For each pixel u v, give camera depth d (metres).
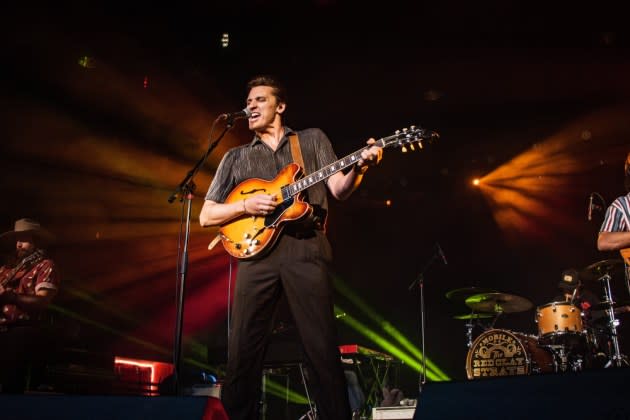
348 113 9.70
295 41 8.21
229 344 2.84
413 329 10.86
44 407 2.02
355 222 11.55
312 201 2.97
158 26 7.60
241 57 8.38
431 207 11.23
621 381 1.64
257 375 2.84
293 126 9.86
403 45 8.35
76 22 7.13
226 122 3.95
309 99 9.34
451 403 1.83
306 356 2.73
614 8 7.55
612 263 7.01
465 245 10.98
